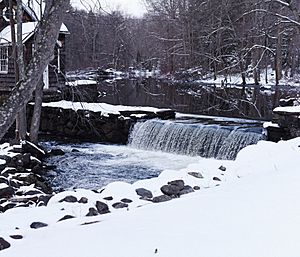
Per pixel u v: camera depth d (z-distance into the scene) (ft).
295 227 11.77
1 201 28.53
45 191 38.17
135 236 12.69
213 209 14.74
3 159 43.88
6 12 64.18
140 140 57.26
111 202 20.95
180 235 12.28
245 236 11.55
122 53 122.62
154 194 22.13
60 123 64.49
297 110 43.16
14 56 49.14
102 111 61.11
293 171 19.92
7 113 15.11
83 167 47.55
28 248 13.16
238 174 25.03
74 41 72.95
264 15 64.03
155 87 123.75
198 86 124.06
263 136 47.14
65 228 15.92
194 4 88.02
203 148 51.60
